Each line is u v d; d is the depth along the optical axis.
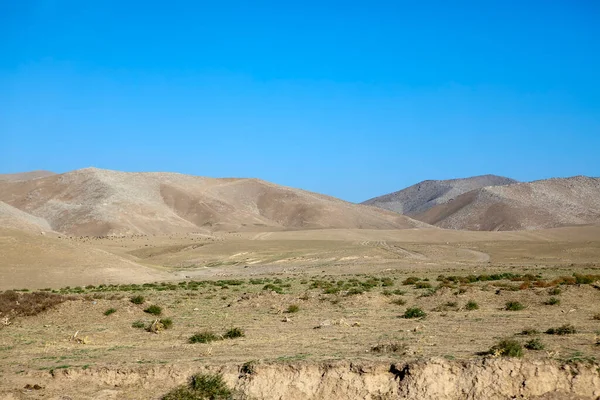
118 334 30.19
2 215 179.00
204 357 22.58
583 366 18.66
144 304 37.19
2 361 23.66
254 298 41.97
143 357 23.23
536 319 30.84
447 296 40.22
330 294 44.84
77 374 20.91
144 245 164.00
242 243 150.25
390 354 21.59
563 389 18.33
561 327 25.91
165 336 29.31
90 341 28.17
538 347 21.42
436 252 125.06
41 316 34.38
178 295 49.69
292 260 116.50
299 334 28.12
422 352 21.73
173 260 128.12
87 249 89.50
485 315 33.28
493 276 60.59
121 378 20.61
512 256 113.44
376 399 18.84
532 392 18.30
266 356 22.09
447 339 25.00
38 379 20.81
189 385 19.75
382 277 69.88
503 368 18.81
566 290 39.31
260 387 19.50
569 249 119.44
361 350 22.81
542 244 134.50
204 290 55.94
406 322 31.39
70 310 35.31
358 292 43.41
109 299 38.97
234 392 19.39
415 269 86.31
